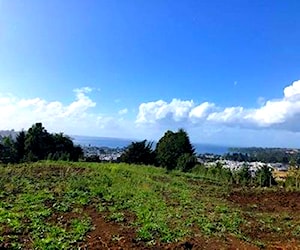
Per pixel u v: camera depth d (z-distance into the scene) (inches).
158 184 917.8
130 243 419.5
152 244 423.5
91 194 655.8
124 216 536.1
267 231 552.4
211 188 1055.6
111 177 882.1
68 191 656.4
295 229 572.7
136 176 998.4
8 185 682.2
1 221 450.6
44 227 443.8
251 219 629.6
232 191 1035.3
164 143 1754.4
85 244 403.9
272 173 1444.4
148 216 542.0
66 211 533.6
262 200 896.3
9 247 375.9
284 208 794.2
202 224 535.8
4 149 1787.6
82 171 925.8
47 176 812.0
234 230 530.0
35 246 384.5
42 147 1768.0
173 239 447.8
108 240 423.5
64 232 430.6
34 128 1782.7
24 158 1636.3
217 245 446.3
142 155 1747.0
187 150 1758.1
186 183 1087.6
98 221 500.7
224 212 665.6
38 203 561.0
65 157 1582.2
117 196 667.4
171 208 632.4
